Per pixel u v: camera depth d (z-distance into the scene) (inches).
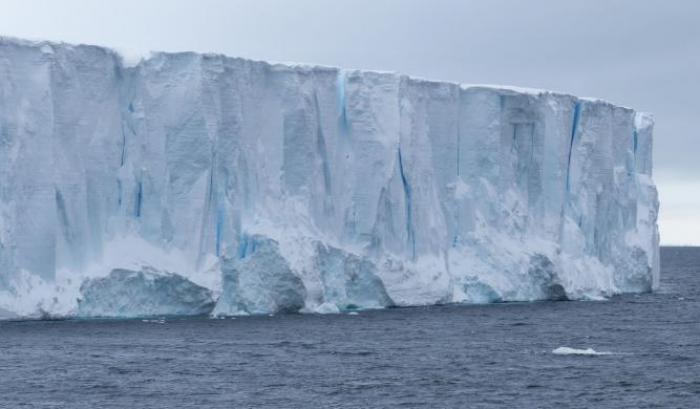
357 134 7431.1
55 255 6195.9
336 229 7332.7
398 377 4909.0
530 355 5649.6
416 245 7642.7
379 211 7391.7
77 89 6402.6
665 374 5054.1
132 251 6486.2
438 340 6181.1
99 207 6476.4
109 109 6579.7
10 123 6136.8
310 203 7199.8
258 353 5502.0
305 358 5398.6
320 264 7170.3
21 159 6127.0
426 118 7810.0
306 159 7199.8
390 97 7544.3
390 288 7421.3
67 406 4232.3
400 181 7519.7
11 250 6038.4
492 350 5821.9
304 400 4387.3
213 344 5743.1
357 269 7342.5
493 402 4404.5
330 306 7175.2
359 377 4896.7
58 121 6314.0
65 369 4938.5
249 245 6889.8
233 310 6889.8
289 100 7170.3
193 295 6604.3
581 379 4906.5
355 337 6186.0
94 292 6348.4
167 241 6599.4
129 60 6638.8
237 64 6919.3
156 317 6584.6
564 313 7790.4
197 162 6678.2
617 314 7869.1
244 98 6968.5
